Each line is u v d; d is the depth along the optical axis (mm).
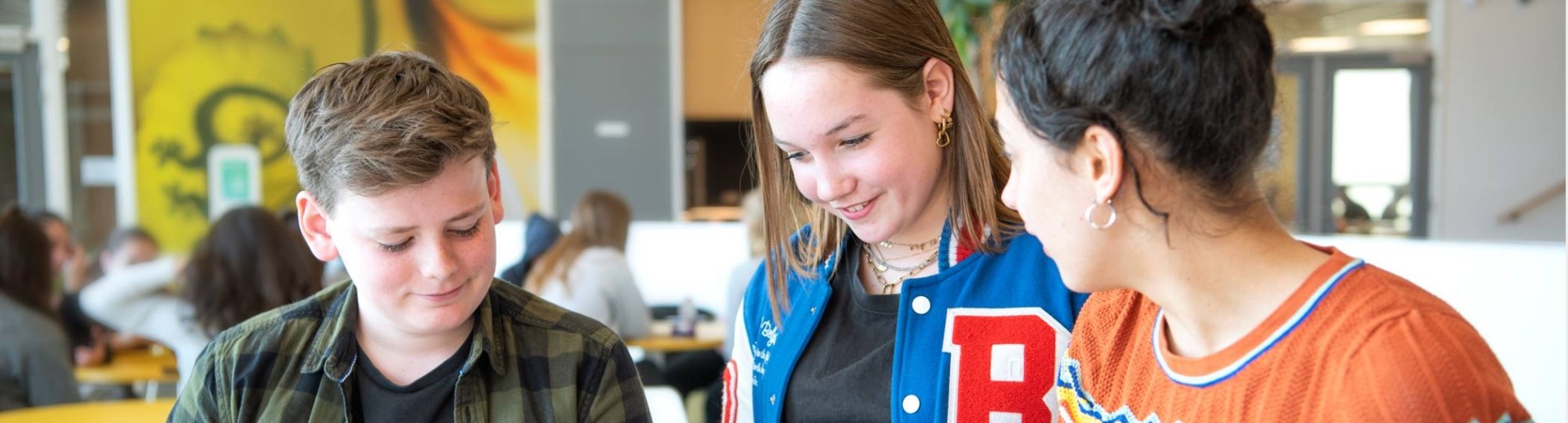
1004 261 1168
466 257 1005
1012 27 833
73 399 3174
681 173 6668
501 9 6453
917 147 1100
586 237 4000
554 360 1130
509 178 6516
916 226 1205
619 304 3961
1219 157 763
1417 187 6543
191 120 6320
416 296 1003
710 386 4363
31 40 6438
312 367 1074
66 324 4031
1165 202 793
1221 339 847
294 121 1020
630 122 6605
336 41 6375
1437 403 710
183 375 3564
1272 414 788
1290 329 789
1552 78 6418
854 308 1221
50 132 6500
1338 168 6582
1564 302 3514
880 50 1054
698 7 6785
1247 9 759
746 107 1323
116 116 6266
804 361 1234
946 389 1136
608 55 6559
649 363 3930
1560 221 6469
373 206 952
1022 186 854
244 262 3027
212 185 6348
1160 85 747
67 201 6539
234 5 6293
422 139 939
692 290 6535
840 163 1089
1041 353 1121
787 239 1269
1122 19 756
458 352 1104
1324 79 6543
